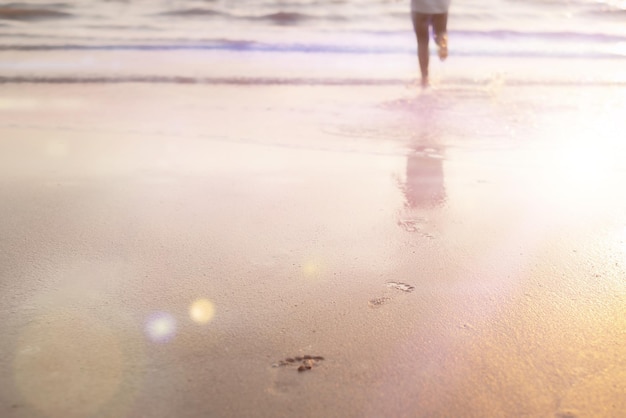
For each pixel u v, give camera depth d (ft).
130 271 6.22
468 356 4.67
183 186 9.21
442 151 11.49
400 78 19.67
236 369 4.51
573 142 12.10
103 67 21.38
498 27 32.07
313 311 5.39
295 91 17.58
